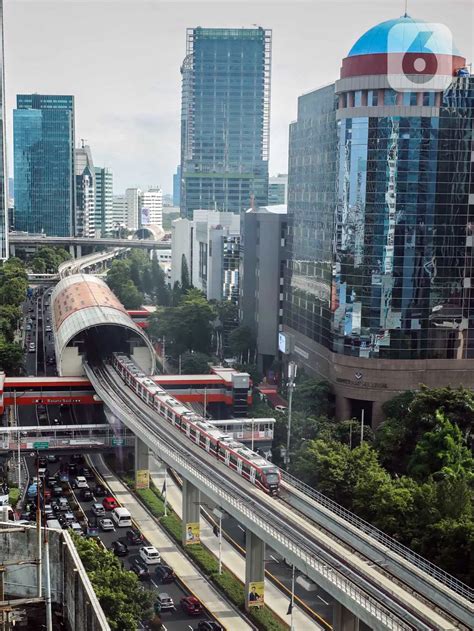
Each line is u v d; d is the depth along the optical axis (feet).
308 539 445.78
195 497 572.51
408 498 508.12
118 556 549.54
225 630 460.96
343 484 563.89
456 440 612.29
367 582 392.27
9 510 547.90
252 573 483.51
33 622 327.47
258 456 561.02
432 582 392.47
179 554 565.12
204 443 618.03
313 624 473.26
